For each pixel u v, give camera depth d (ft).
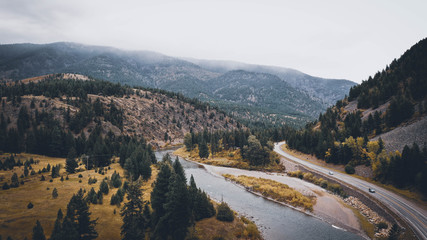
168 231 122.72
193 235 127.95
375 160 224.94
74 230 99.71
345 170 253.85
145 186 223.92
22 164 281.95
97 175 249.75
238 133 454.40
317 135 344.28
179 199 121.39
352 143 260.42
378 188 196.65
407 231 125.39
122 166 304.71
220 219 152.76
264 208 187.21
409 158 186.19
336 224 155.33
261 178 269.03
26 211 140.46
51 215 135.95
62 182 215.31
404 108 271.69
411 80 337.31
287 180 261.85
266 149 345.10
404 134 241.55
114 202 167.43
